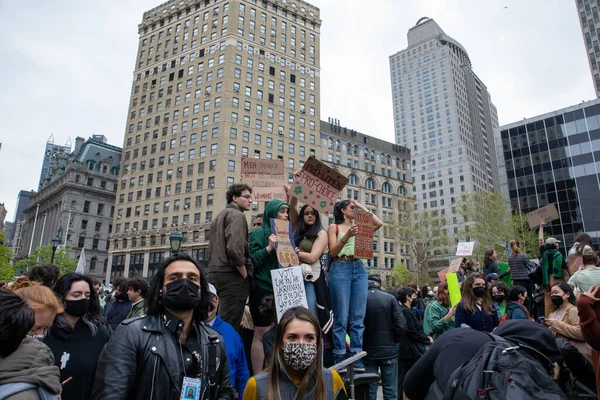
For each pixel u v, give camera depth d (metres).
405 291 7.51
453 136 141.75
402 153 91.31
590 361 3.59
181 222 65.25
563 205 59.94
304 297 4.59
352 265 5.57
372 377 4.86
